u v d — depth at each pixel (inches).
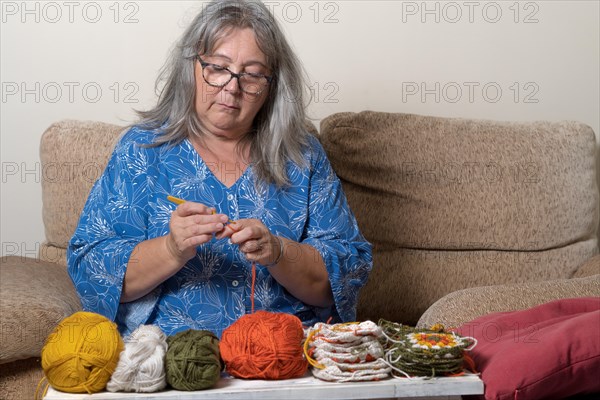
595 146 90.3
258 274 64.5
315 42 93.4
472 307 66.9
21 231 92.1
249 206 65.9
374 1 93.9
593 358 51.0
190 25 66.2
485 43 97.2
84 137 79.4
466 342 50.7
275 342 50.0
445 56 96.5
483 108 98.3
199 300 63.3
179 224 57.9
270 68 66.6
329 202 69.2
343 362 50.0
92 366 47.6
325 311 67.7
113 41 90.5
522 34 97.8
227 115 64.7
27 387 63.5
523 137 86.8
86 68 90.6
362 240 70.4
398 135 83.8
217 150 67.2
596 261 84.3
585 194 87.6
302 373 51.4
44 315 62.4
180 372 47.6
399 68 95.7
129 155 65.6
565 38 98.9
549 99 99.6
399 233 83.4
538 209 85.1
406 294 83.3
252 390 47.8
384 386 48.7
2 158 91.0
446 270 83.8
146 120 68.4
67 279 74.9
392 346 52.4
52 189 79.2
